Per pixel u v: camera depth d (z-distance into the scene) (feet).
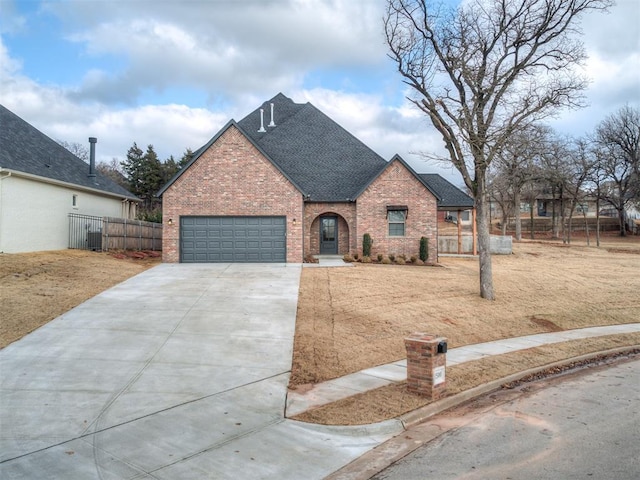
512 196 180.24
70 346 34.27
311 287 57.21
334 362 35.06
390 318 47.78
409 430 24.03
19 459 19.12
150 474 18.34
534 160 148.46
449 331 46.83
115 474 18.19
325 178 90.58
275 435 22.71
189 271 65.92
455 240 107.96
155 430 22.52
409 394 28.43
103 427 22.53
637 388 32.12
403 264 81.20
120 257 74.33
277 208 75.77
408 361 28.78
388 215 84.99
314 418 24.73
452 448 21.50
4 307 40.68
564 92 59.82
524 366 36.70
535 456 20.35
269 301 50.24
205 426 23.30
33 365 30.45
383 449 21.61
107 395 26.53
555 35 58.54
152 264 72.38
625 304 67.41
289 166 93.04
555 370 37.45
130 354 33.50
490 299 60.18
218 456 20.21
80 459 19.31
